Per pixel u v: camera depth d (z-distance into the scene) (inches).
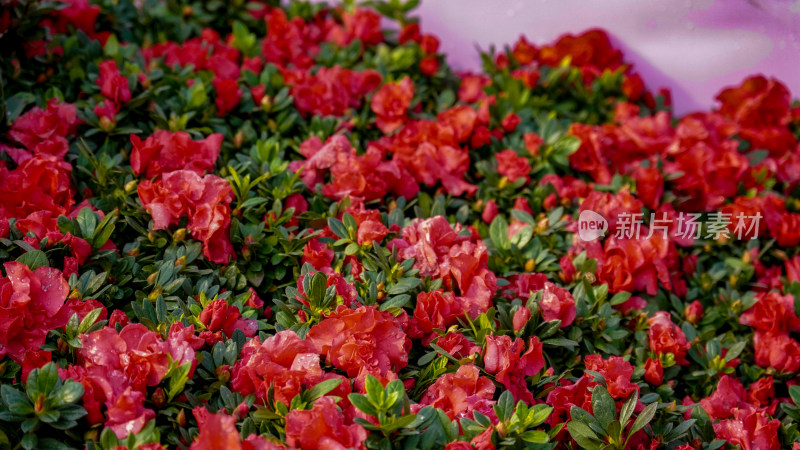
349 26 52.2
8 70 44.9
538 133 48.4
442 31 55.7
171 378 37.5
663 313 42.9
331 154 44.1
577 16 54.1
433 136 46.3
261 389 38.0
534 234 44.4
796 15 49.4
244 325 39.7
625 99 52.4
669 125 49.2
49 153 42.9
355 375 38.8
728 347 43.3
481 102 48.8
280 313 39.9
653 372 41.4
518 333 40.6
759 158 49.3
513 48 54.8
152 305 39.5
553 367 41.1
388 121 47.0
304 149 45.0
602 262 43.6
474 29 55.3
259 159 44.1
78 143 43.6
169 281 40.2
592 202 44.6
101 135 44.4
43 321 38.6
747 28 51.3
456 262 41.2
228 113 46.2
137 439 36.4
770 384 42.3
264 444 36.4
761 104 51.2
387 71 49.7
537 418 38.0
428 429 37.1
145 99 44.8
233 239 41.4
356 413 37.6
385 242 42.7
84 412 36.7
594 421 38.7
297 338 38.4
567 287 43.1
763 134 50.1
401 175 44.9
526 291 42.6
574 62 53.4
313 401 37.6
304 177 44.2
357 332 38.9
